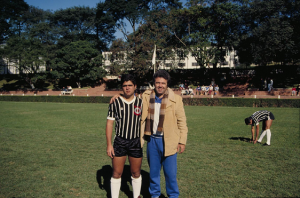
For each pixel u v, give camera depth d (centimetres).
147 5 4544
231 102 2525
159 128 319
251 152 632
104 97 3316
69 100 3516
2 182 424
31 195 375
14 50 4550
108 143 329
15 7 5503
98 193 385
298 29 2839
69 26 5497
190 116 1591
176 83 4156
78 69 4453
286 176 451
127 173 488
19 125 1191
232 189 396
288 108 2122
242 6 2969
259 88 3347
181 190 394
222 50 3553
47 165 520
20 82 5347
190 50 3519
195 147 698
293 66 3684
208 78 4088
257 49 2870
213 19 3231
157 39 3588
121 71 3841
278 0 2722
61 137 842
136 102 333
